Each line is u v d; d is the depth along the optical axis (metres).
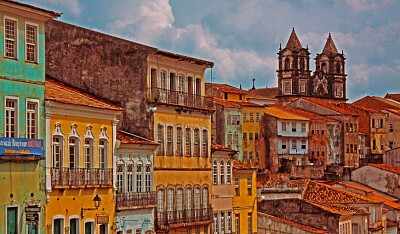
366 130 176.38
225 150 75.94
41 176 52.09
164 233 65.50
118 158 60.22
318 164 150.88
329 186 100.75
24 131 50.91
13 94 50.06
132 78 65.75
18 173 50.03
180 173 69.25
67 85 65.25
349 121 169.50
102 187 57.75
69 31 65.44
